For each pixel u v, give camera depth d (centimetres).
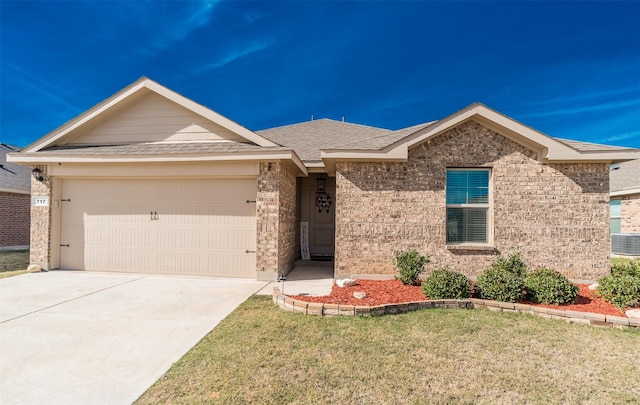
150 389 327
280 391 321
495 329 486
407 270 754
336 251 854
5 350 418
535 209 830
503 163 838
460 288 616
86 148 947
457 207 857
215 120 920
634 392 323
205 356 398
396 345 427
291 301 580
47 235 945
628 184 1568
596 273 819
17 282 813
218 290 745
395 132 1022
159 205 931
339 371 360
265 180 870
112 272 945
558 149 802
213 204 912
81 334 473
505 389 327
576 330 485
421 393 318
